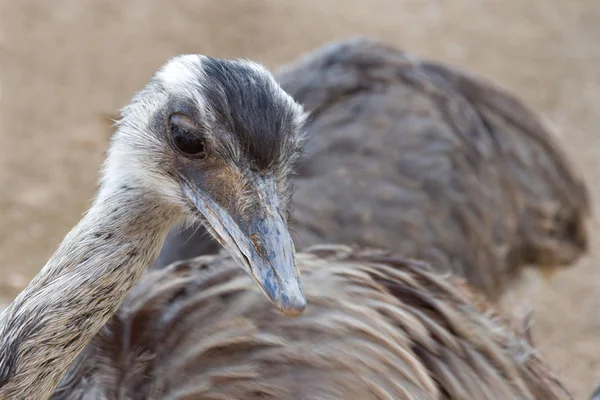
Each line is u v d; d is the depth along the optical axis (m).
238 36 22.09
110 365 6.60
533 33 24.16
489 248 10.51
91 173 16.89
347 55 11.02
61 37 21.05
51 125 18.14
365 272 7.03
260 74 6.62
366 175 9.97
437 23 24.14
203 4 23.38
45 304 6.34
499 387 6.76
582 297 15.29
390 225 9.82
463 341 6.89
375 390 6.22
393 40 22.94
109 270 6.53
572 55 23.25
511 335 7.44
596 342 14.27
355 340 6.41
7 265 14.60
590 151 19.39
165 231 6.87
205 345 6.42
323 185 9.80
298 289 5.90
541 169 11.34
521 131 11.45
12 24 21.28
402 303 6.90
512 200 10.92
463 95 11.22
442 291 7.31
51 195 16.33
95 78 19.75
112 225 6.62
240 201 6.38
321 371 6.26
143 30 21.77
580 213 11.80
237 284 6.73
